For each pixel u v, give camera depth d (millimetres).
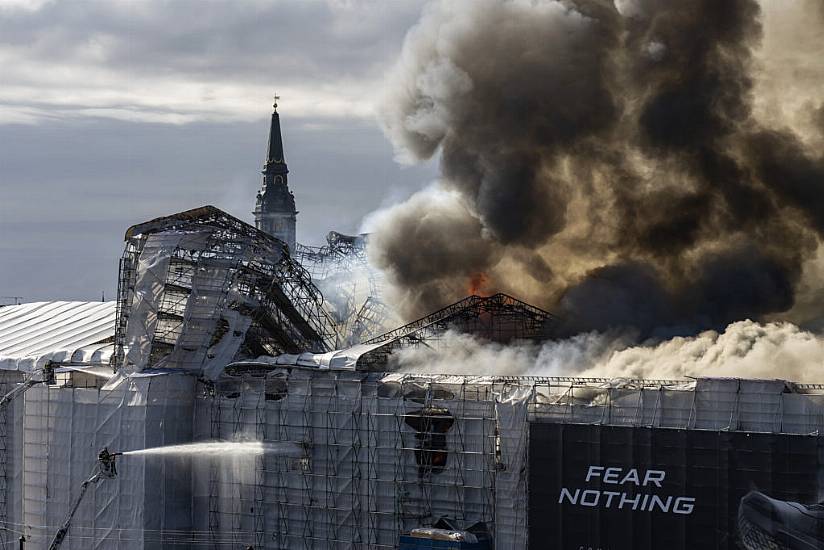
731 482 84312
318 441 103500
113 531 107062
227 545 107438
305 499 104062
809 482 81812
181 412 108625
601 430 89000
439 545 93438
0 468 121000
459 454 96562
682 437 86125
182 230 113938
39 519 112312
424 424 98000
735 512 84125
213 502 108188
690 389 88625
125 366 111625
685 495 85875
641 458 87500
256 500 106312
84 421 109688
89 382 115375
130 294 112875
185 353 111250
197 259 112375
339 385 102812
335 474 102500
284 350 127062
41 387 112688
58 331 132250
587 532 89250
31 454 113250
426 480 97938
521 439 93188
